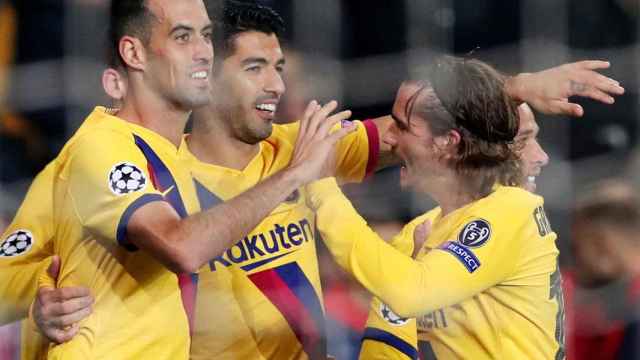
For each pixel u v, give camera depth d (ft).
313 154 32.19
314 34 44.60
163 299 32.86
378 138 40.01
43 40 46.80
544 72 37.37
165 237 30.25
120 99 33.47
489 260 33.40
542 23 49.37
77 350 32.22
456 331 34.81
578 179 48.73
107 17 33.65
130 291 32.42
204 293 36.14
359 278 33.17
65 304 31.55
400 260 33.14
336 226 33.53
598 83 36.88
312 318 37.42
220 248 30.48
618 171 49.39
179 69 32.68
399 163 40.73
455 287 32.99
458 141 35.22
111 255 32.24
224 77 36.35
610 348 41.16
